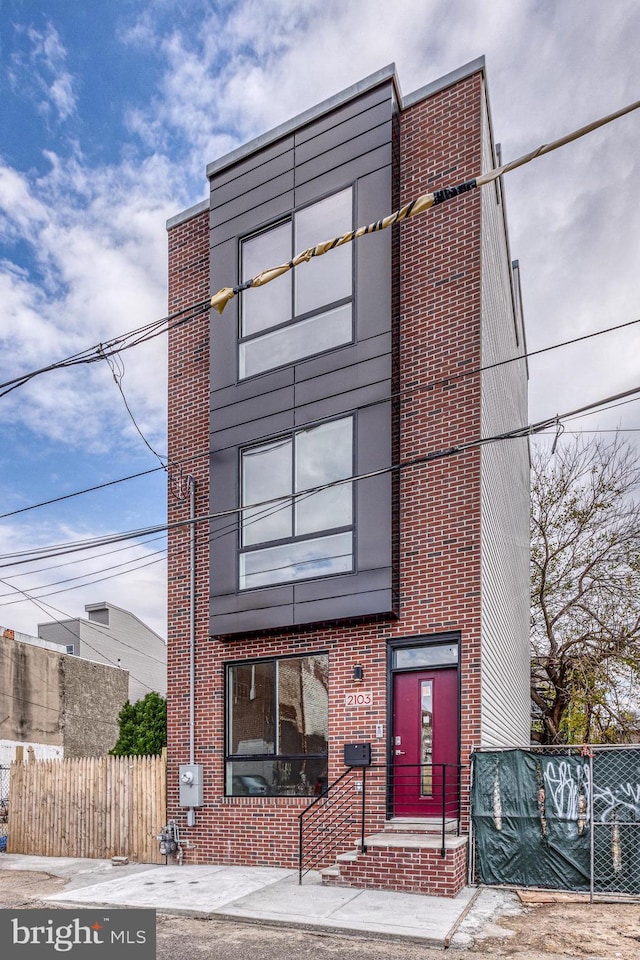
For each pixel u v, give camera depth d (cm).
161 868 1192
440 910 829
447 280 1169
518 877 943
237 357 1336
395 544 1125
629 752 938
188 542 1365
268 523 1252
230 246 1375
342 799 1102
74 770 1394
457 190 740
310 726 1168
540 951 706
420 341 1177
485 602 1097
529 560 2252
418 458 1098
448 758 1047
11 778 1466
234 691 1266
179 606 1354
